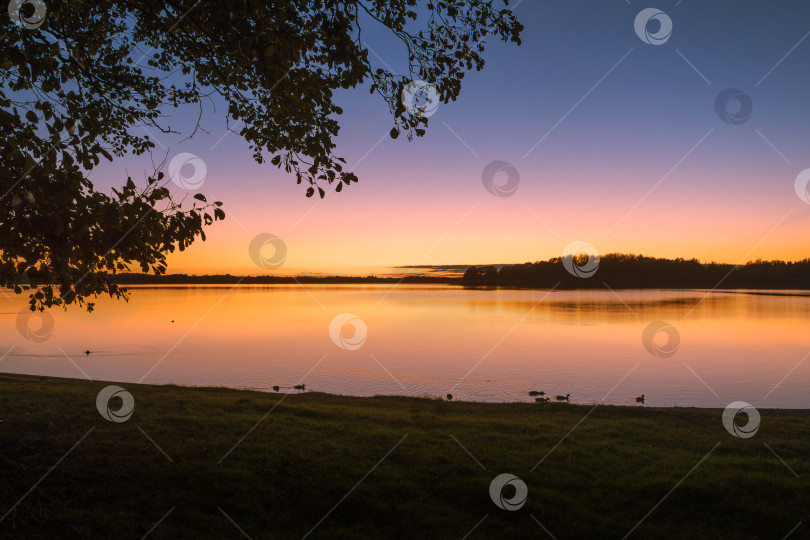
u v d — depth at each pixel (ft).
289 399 53.47
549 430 38.19
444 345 210.79
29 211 13.23
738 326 311.68
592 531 21.31
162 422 33.99
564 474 27.50
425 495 24.30
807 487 26.08
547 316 408.26
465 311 487.61
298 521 21.35
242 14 17.81
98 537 18.71
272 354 172.65
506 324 330.95
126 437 29.58
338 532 20.36
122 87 26.45
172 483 23.71
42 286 17.34
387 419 40.04
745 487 26.02
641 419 44.68
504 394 95.61
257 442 30.58
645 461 30.17
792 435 38.34
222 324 322.75
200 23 22.06
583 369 144.46
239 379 116.78
